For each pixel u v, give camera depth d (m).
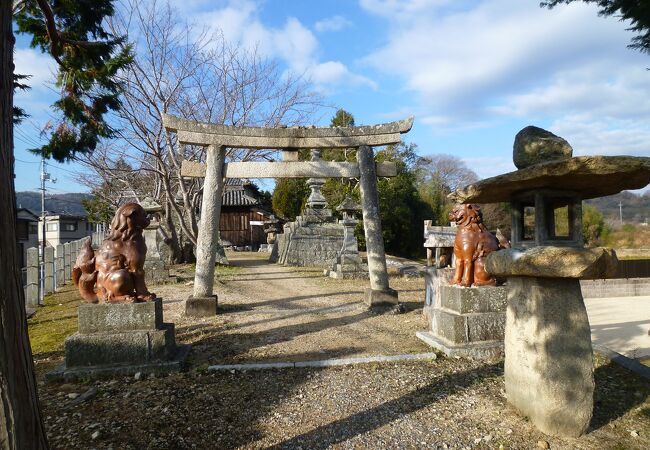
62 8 5.86
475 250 5.41
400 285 11.41
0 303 1.82
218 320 7.13
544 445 3.09
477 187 3.41
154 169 13.41
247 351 5.35
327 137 8.23
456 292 5.34
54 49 5.85
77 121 6.52
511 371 3.64
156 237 11.53
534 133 3.62
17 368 1.88
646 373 4.32
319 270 15.07
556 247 3.08
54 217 29.66
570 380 3.21
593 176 2.90
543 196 3.30
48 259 10.06
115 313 4.53
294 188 30.89
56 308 8.23
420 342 5.70
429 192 30.41
